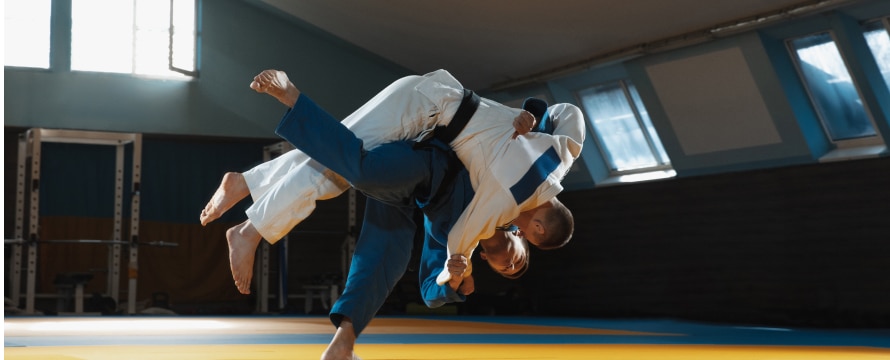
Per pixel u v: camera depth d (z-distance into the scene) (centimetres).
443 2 1118
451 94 277
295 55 1457
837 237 1012
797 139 1046
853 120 1038
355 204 1435
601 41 1106
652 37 1060
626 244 1284
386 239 284
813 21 952
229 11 1435
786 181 1070
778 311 1065
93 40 1379
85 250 1371
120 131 1374
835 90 1030
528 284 1463
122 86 1382
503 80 1312
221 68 1425
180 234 1421
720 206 1146
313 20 1380
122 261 1391
